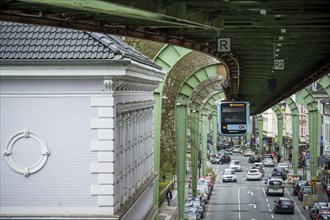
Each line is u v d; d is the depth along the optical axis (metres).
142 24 23.78
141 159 38.22
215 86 93.56
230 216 65.56
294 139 100.25
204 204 71.75
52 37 27.80
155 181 44.34
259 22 23.97
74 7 14.48
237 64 39.09
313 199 72.44
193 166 74.56
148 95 40.31
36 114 27.83
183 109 51.03
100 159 27.67
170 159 70.81
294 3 19.48
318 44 30.64
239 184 96.31
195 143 75.50
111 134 27.64
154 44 66.50
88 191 27.77
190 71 71.25
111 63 26.59
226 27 25.08
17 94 27.78
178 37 28.89
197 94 73.81
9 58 27.12
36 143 27.88
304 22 24.08
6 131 27.95
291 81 52.34
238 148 169.12
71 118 27.69
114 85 27.47
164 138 70.00
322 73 42.81
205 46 32.19
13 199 27.98
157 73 37.94
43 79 27.58
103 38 27.62
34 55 27.19
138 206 36.12
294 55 35.00
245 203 75.81
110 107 27.56
